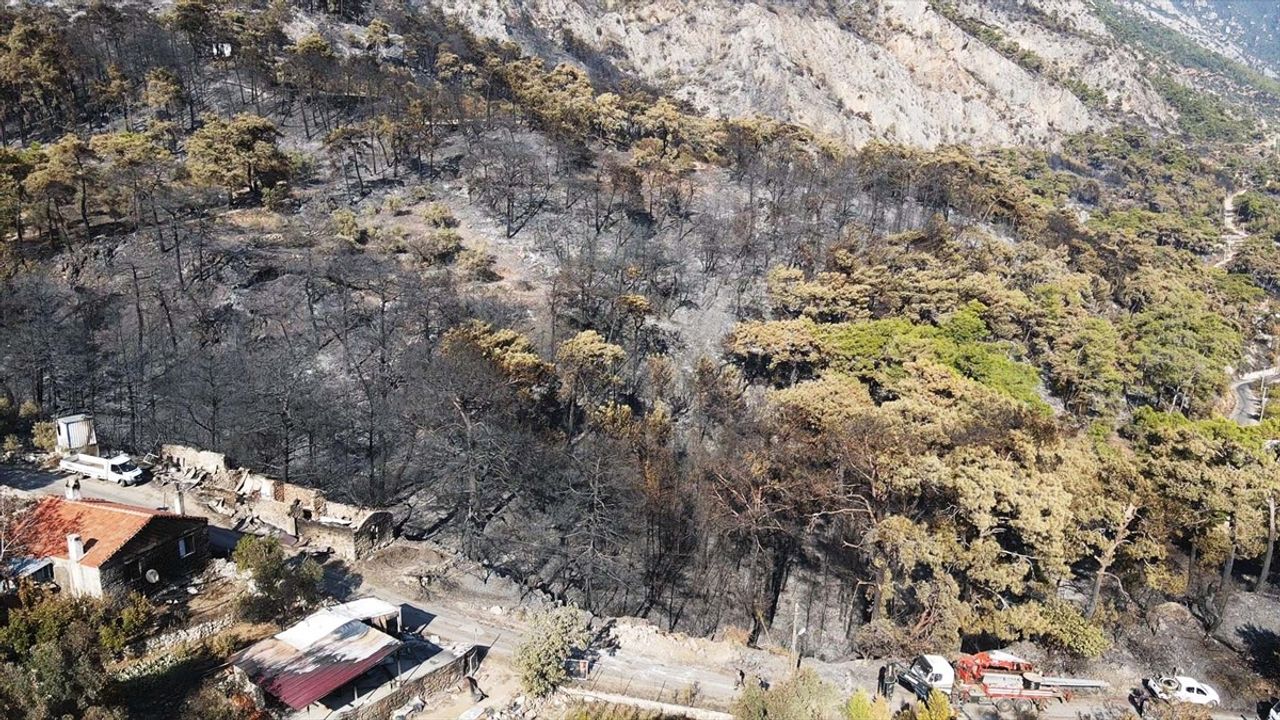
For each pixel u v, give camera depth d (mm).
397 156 121500
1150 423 85625
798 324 81938
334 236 99375
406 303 85062
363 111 133000
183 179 102125
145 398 70625
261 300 87375
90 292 83250
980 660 48125
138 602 40125
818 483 57938
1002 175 164375
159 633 40031
